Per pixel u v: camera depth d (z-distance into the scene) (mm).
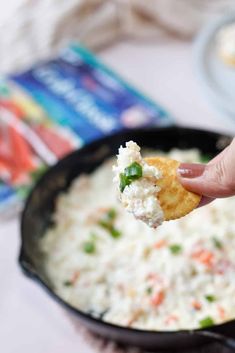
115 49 1107
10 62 1103
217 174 499
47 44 1117
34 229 735
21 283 753
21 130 930
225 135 784
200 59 1019
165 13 1111
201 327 606
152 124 923
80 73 1037
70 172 799
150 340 607
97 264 710
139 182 504
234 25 1078
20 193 841
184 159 801
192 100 988
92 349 682
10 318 723
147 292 673
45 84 1020
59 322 711
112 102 971
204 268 674
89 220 762
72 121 941
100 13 1131
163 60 1076
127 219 757
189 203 507
